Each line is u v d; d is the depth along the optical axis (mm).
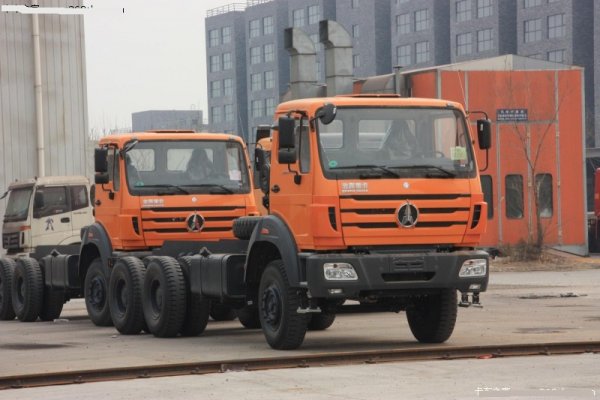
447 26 169125
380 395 15656
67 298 32906
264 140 26812
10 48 54406
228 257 23594
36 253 33281
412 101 21203
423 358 19703
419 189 20859
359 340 23984
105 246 28000
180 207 27125
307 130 20953
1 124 54250
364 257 20547
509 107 60250
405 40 173750
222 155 27578
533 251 57719
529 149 60625
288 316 21469
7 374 19234
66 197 42938
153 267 25984
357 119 20891
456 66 60000
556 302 33719
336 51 62938
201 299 25656
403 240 20875
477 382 16641
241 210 27516
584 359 19188
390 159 20891
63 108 55844
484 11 161125
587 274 49938
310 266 20625
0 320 34156
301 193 21047
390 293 21109
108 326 29297
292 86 65250
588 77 151500
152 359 21000
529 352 20172
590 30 151625
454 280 20953
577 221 61125
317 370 18484
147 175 27203
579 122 61094
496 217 60188
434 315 22625
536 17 156250
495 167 60188
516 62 61312
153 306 26156
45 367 20156
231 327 29203
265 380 17438
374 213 20672
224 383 17234
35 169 55031
